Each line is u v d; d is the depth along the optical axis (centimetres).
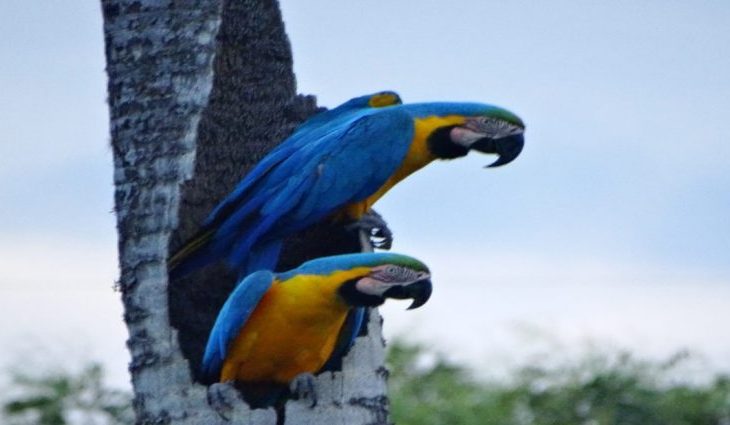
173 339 1382
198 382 1391
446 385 2602
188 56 1416
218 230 1416
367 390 1405
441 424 2533
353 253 1458
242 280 1402
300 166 1444
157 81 1410
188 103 1412
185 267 1425
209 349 1362
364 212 1505
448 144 1517
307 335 1378
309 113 1509
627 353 2672
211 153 1451
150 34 1414
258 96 1489
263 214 1426
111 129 1421
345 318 1399
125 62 1413
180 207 1405
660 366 2664
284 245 1540
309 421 1386
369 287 1363
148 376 1380
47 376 2467
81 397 2455
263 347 1384
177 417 1373
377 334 1427
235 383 1422
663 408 2594
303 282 1363
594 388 2625
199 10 1422
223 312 1354
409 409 2539
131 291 1392
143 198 1400
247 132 1479
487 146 1523
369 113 1500
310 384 1391
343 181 1454
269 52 1500
